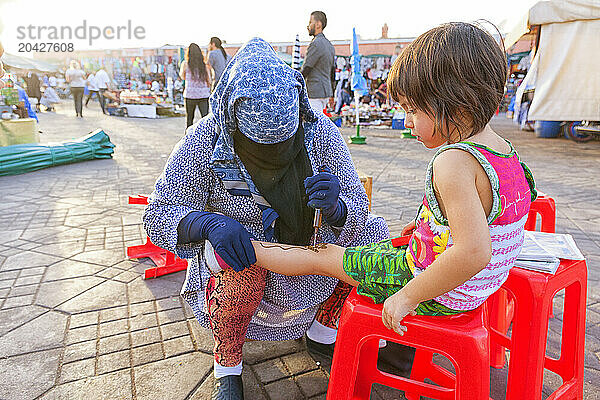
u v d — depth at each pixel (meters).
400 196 5.09
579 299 1.66
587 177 6.13
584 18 7.87
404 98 1.31
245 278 1.67
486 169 1.18
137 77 23.66
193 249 1.72
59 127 11.91
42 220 4.05
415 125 1.33
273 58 1.52
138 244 3.47
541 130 10.59
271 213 1.68
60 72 27.33
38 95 17.88
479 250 1.15
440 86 1.21
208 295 1.73
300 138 1.66
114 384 1.91
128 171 6.27
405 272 1.41
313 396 1.87
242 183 1.66
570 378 1.72
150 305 2.56
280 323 1.94
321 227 1.82
